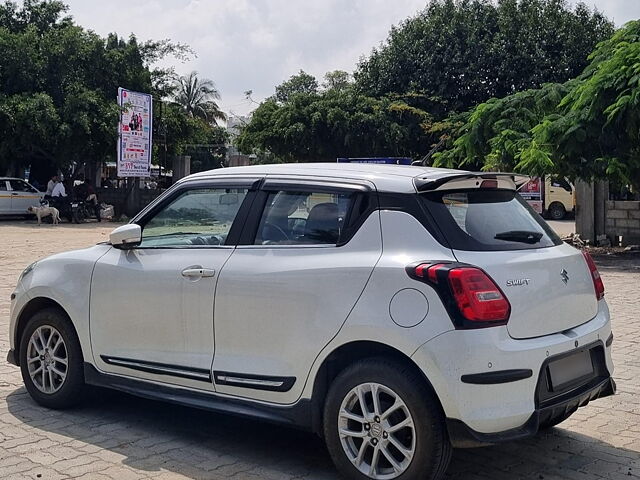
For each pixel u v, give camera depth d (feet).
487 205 15.02
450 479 14.56
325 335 13.97
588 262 15.83
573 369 14.28
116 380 17.26
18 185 91.35
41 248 59.57
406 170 15.44
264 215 15.79
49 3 105.29
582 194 60.54
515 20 104.27
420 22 111.34
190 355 15.92
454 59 105.29
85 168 112.78
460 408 12.64
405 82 110.52
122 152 94.43
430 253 13.56
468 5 108.17
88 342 17.72
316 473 14.89
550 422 14.53
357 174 15.14
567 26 102.63
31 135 88.38
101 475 14.56
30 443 16.34
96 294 17.52
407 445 13.39
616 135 47.93
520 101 56.18
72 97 91.35
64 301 18.03
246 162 111.24
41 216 85.87
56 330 18.43
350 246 14.37
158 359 16.44
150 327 16.55
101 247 18.30
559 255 14.83
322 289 14.14
